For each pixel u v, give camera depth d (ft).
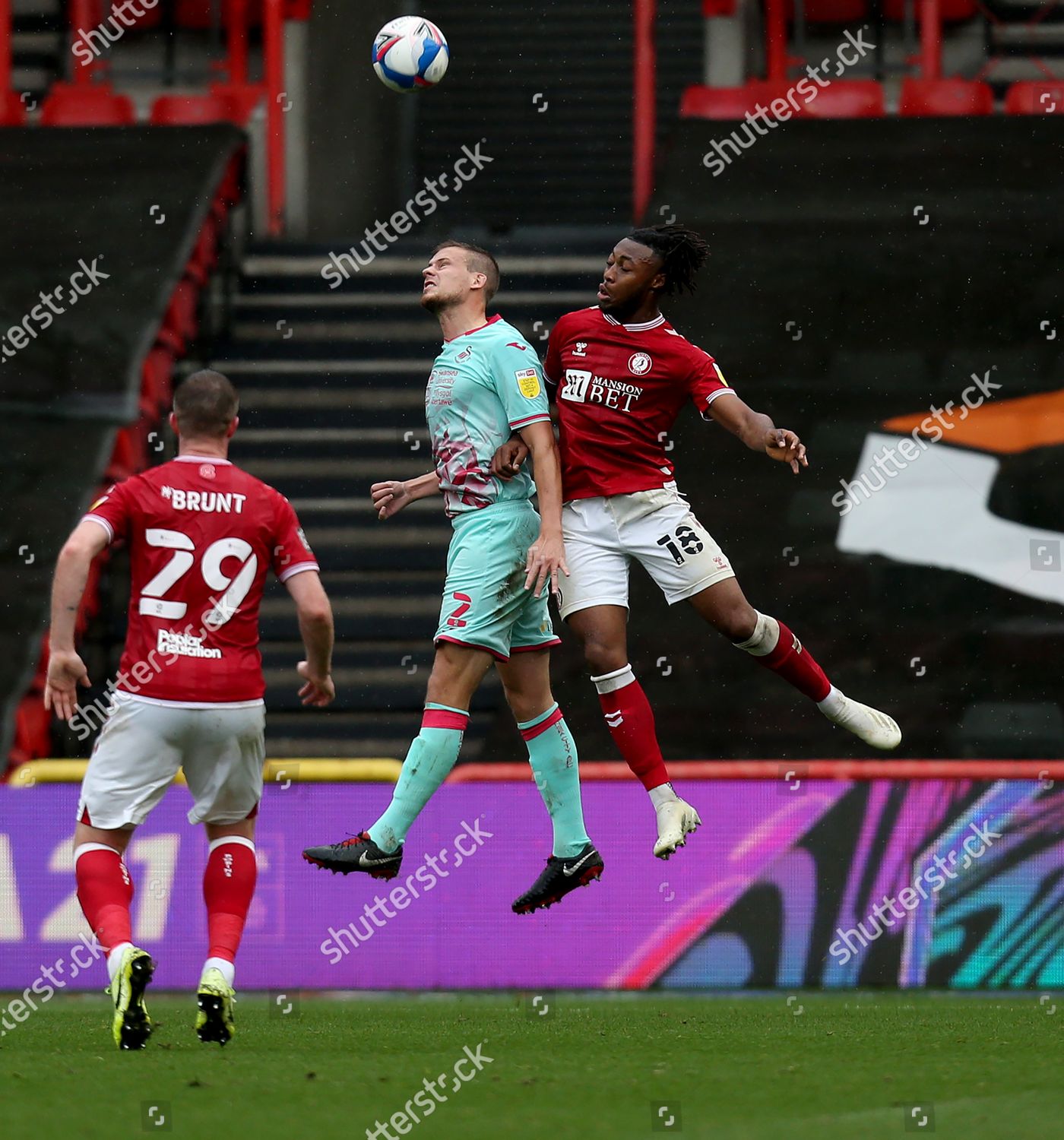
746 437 50.60
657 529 51.57
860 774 69.46
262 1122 34.71
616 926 68.23
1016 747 99.66
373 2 175.32
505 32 188.85
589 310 52.95
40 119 152.97
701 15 190.19
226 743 46.88
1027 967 68.13
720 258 131.54
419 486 56.70
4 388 115.96
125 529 46.68
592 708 102.01
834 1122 34.88
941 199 136.77
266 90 150.30
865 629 106.11
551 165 181.98
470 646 50.26
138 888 67.82
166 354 123.13
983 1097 38.22
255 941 67.72
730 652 106.42
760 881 68.69
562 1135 33.35
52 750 100.89
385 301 137.59
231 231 140.77
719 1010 61.98
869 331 124.26
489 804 68.64
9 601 101.86
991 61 157.58
